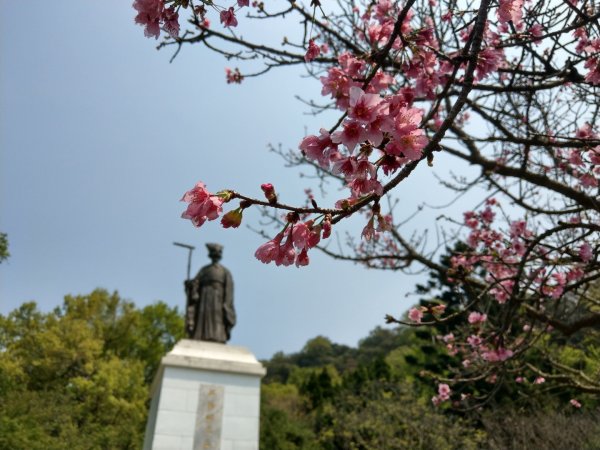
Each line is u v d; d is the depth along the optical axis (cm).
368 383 1912
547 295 446
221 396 764
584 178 458
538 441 878
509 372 526
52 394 1909
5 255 1262
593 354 716
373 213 173
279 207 170
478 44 216
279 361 6525
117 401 2142
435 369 1834
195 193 168
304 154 175
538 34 362
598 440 827
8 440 1344
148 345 3062
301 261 174
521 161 507
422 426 1396
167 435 712
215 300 927
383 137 168
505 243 518
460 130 543
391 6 354
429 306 376
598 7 348
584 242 435
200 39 440
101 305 2994
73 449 1576
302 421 1989
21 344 2464
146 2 215
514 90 336
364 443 1494
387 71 332
